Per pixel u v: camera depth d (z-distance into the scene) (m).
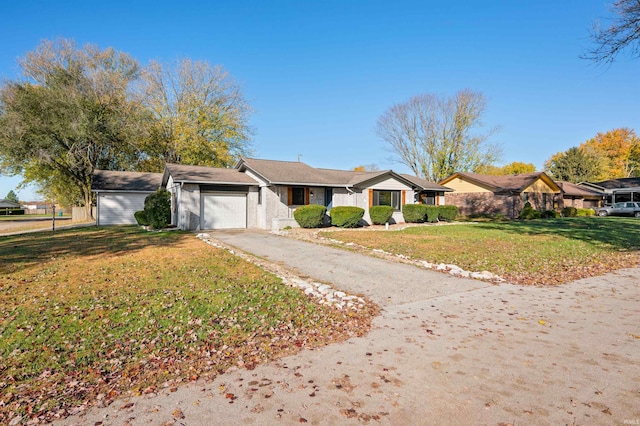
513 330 4.98
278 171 20.02
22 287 6.90
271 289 6.93
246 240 14.12
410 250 11.55
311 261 9.93
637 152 49.75
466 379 3.59
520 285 7.57
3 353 4.18
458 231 17.36
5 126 22.45
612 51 10.23
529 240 13.88
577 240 13.83
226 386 3.50
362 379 3.61
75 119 24.41
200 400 3.24
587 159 47.59
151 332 4.80
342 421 2.91
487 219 28.45
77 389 3.46
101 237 14.91
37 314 5.42
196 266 8.87
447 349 4.34
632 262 9.92
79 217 29.16
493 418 2.92
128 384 3.55
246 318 5.36
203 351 4.28
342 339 4.71
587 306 6.10
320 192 20.67
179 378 3.66
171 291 6.68
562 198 34.22
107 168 31.30
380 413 3.02
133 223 24.75
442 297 6.70
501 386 3.44
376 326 5.19
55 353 4.19
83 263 9.19
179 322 5.16
